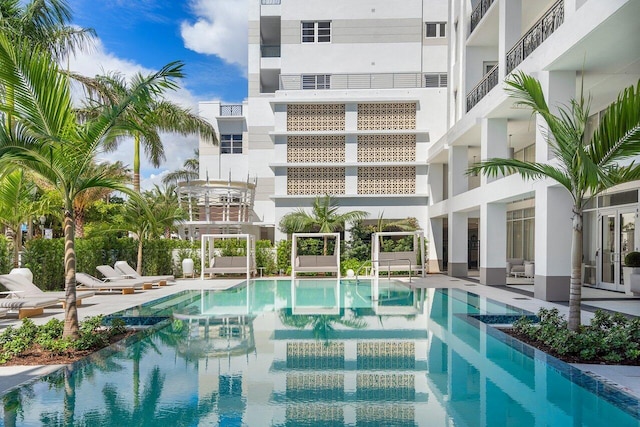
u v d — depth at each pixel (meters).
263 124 25.14
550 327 5.83
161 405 3.90
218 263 17.95
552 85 9.90
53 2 12.26
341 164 22.22
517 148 19.45
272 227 26.53
